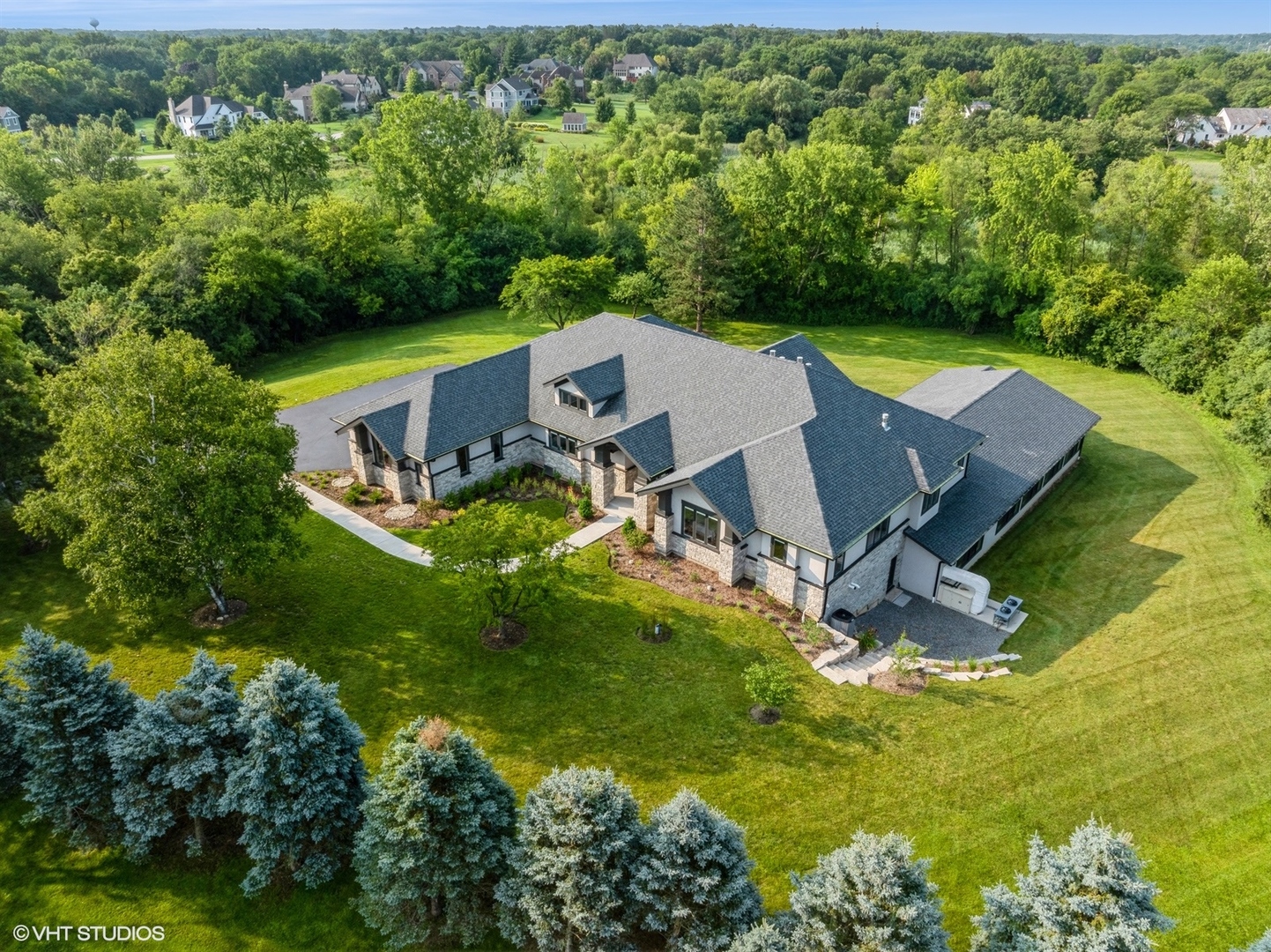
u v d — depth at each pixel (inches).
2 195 2920.8
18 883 825.5
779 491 1242.0
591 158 3996.1
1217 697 1099.3
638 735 1016.2
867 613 1299.2
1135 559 1443.2
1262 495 1525.6
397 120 3152.1
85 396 1093.1
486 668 1127.6
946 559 1279.5
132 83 6584.6
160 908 800.3
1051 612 1298.0
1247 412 1857.8
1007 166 2728.8
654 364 1598.2
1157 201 2564.0
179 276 2353.6
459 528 1122.0
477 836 740.7
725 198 2731.3
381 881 750.5
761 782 951.0
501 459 1649.9
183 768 802.8
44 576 1323.8
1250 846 885.8
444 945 772.0
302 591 1288.1
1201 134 5669.3
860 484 1254.9
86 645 1158.3
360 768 845.8
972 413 1672.0
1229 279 2113.7
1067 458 1743.4
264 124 3287.4
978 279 2805.1
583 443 1507.1
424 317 3024.1
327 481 1635.1
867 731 1030.4
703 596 1279.5
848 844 873.5
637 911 731.4
